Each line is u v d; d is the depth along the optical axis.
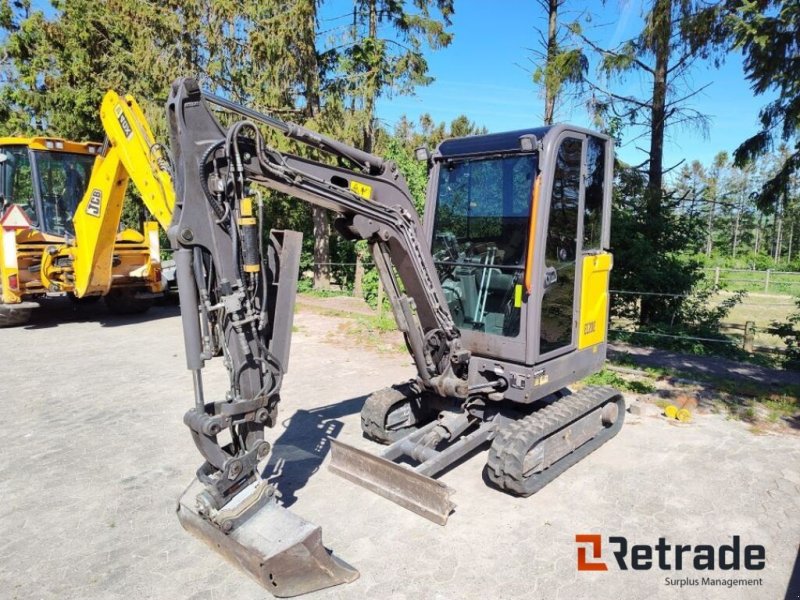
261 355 3.44
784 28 7.78
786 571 3.45
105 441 5.36
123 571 3.47
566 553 3.62
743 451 5.12
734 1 9.30
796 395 6.70
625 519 4.01
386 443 5.15
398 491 4.18
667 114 11.63
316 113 12.92
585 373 5.09
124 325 10.81
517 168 4.41
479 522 3.96
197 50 13.16
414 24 13.03
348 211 3.87
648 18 10.79
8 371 7.64
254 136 3.33
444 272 4.90
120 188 8.55
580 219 4.73
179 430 5.63
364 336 9.79
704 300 11.01
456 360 4.54
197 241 3.19
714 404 6.39
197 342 3.25
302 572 3.20
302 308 12.53
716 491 4.39
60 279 10.20
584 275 4.85
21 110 19.41
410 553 3.61
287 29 11.79
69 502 4.27
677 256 11.61
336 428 5.65
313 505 4.17
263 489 3.48
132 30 13.20
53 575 3.43
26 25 17.64
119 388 6.91
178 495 4.37
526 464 4.23
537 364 4.40
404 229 4.15
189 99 3.15
